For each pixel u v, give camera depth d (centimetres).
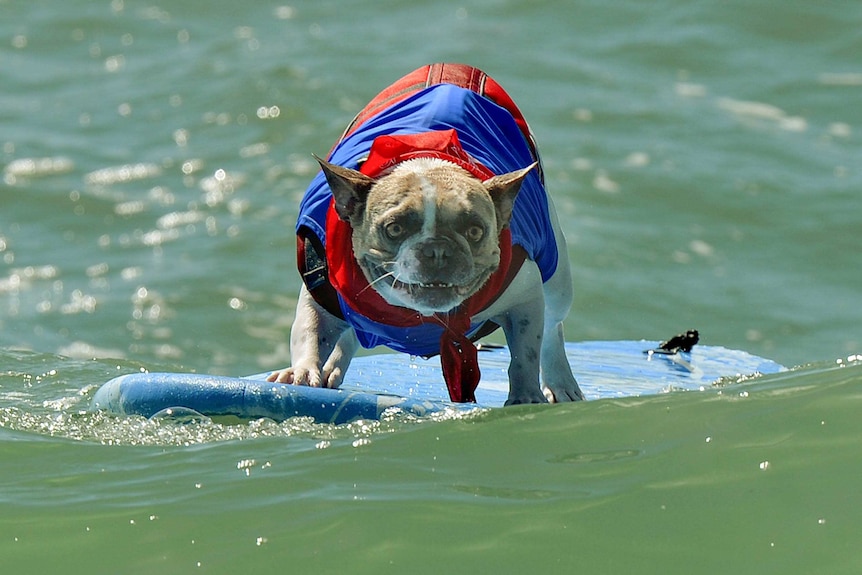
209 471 726
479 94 952
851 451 683
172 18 2923
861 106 2370
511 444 740
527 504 646
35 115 2433
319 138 2294
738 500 640
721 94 2444
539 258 905
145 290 1825
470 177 815
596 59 2605
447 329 854
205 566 598
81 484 716
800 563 583
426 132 853
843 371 838
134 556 612
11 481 729
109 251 1945
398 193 796
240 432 825
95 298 1797
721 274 1858
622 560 589
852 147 2227
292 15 2923
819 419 729
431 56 2620
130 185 2144
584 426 761
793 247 1922
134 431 837
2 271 1881
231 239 1969
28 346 1667
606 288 1805
